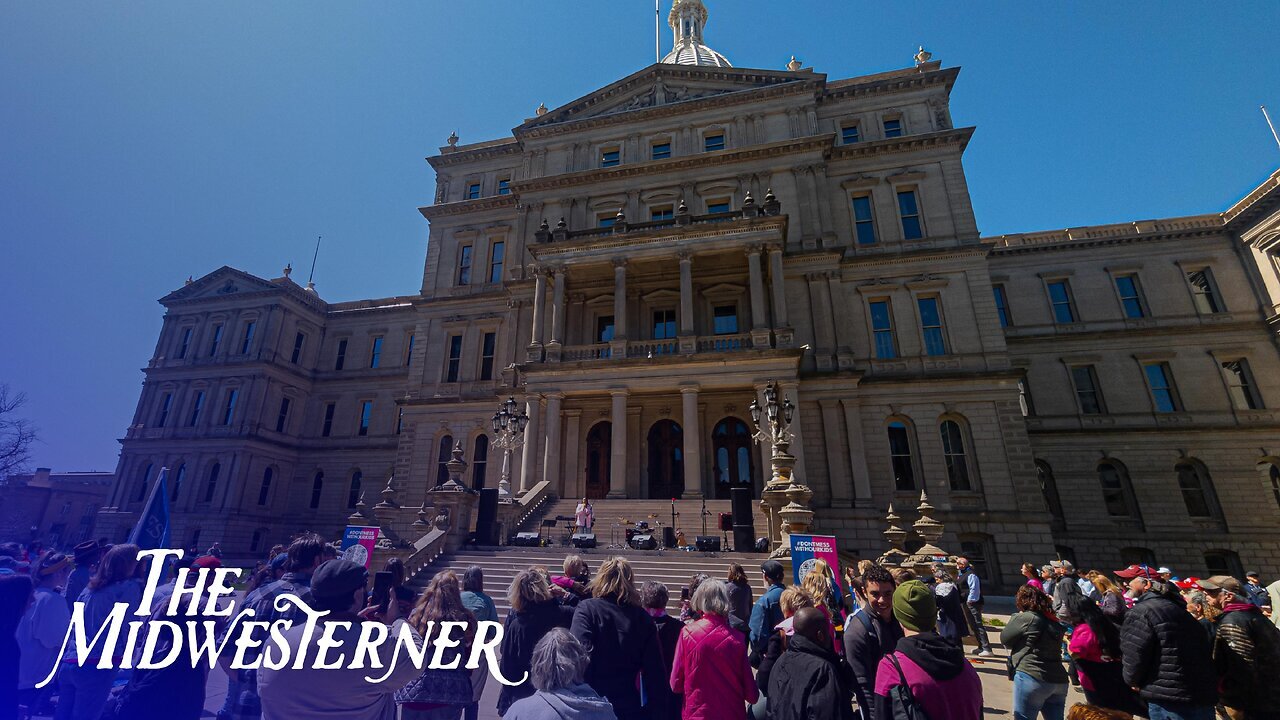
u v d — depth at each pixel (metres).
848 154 32.47
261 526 46.22
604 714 3.41
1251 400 32.00
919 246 30.27
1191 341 33.50
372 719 4.05
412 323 50.56
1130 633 5.58
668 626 5.88
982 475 26.08
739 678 4.61
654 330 30.77
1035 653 6.05
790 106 33.44
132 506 47.03
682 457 28.47
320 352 52.75
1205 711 5.18
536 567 5.54
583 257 28.70
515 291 33.72
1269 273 32.75
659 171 33.56
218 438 46.25
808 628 4.40
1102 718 4.69
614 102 37.41
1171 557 30.33
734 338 26.45
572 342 31.34
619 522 22.58
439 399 34.44
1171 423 32.38
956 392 27.38
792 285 30.02
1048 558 24.31
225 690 9.08
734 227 27.30
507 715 3.47
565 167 36.22
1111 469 32.75
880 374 28.52
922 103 33.09
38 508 58.84
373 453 47.72
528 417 26.55
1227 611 6.09
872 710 4.65
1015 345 36.00
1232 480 30.80
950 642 4.05
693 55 52.88
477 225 38.47
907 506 26.16
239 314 50.56
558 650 3.56
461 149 40.91
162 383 50.62
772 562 7.14
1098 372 34.44
